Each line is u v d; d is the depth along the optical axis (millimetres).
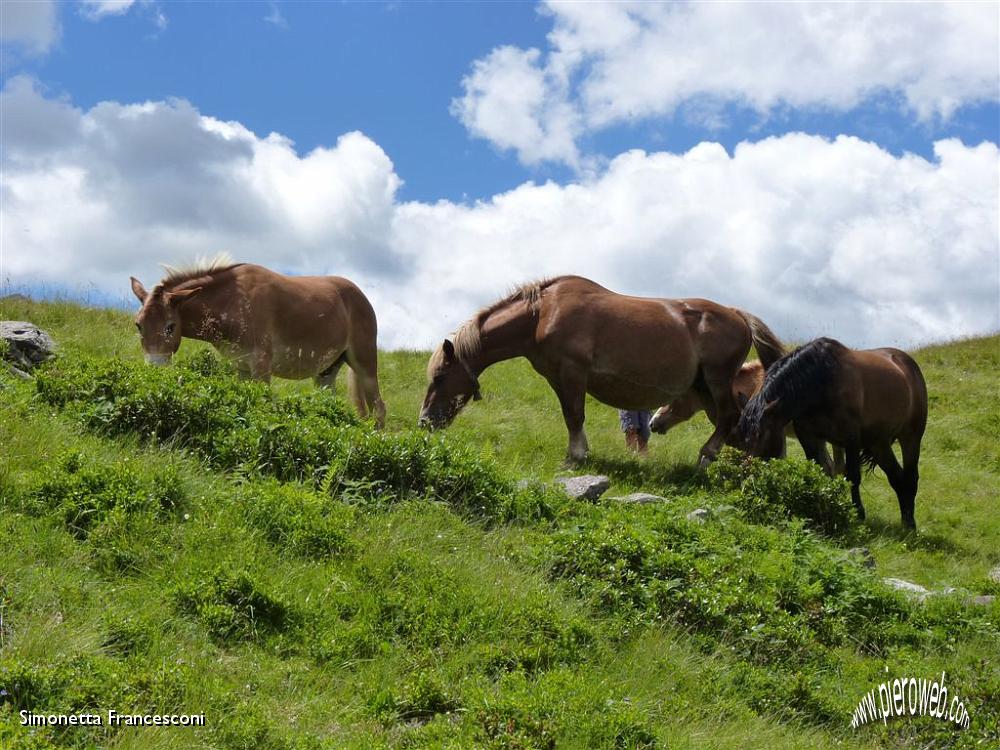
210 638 5863
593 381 13305
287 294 11906
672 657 6879
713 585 7941
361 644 6172
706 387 14016
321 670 5855
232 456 8695
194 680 5266
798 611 8297
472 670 6164
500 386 18234
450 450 9531
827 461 13445
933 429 20125
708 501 10773
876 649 8141
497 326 13258
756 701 6660
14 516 6648
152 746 4617
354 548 7293
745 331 13914
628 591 7723
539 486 9602
